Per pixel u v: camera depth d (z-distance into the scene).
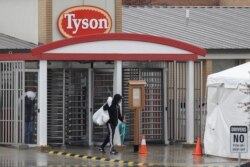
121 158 24.92
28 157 25.00
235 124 24.17
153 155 25.97
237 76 24.20
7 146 28.12
